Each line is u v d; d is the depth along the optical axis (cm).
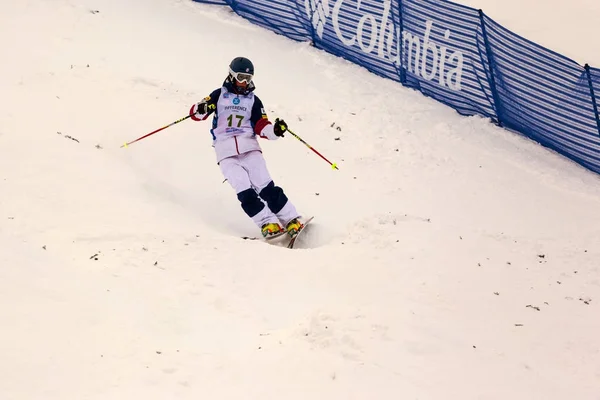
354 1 4153
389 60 4116
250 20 4509
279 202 2553
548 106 3675
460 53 3875
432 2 3903
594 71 3544
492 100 3844
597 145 3550
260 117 2597
